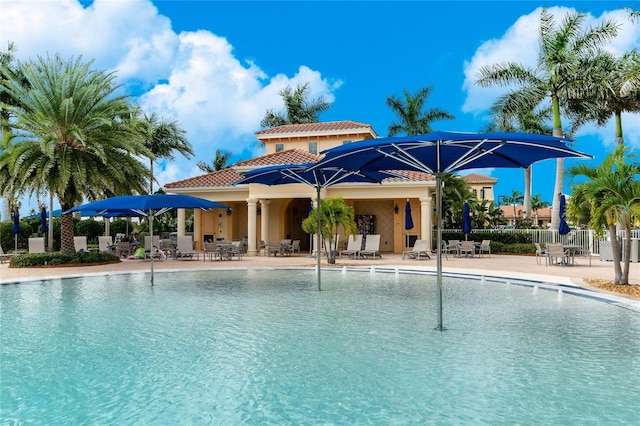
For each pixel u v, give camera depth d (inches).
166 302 452.8
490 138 299.6
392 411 187.0
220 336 313.7
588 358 260.5
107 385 219.1
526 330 328.8
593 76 1181.1
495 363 251.3
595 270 737.6
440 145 333.7
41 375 234.1
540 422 176.6
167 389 213.3
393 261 924.0
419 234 1167.0
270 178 585.0
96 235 1488.7
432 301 453.1
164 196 596.7
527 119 1569.9
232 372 237.0
